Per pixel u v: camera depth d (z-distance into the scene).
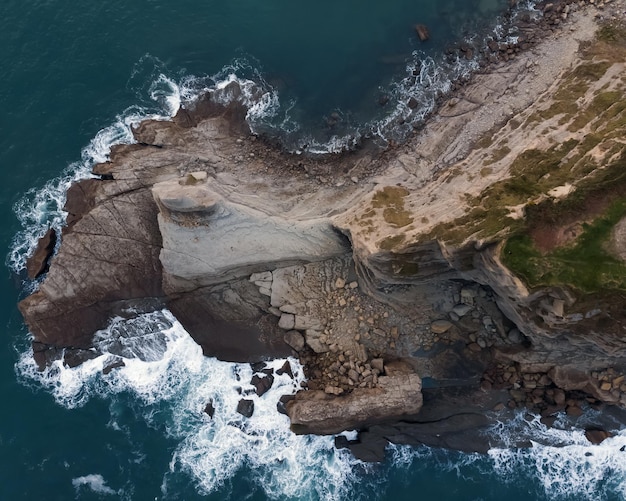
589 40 36.50
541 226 27.66
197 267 36.03
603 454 35.16
